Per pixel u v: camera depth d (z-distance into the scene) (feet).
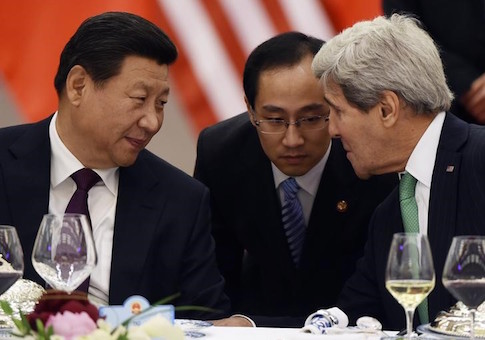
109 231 17.66
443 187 16.57
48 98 22.84
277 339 14.58
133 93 17.08
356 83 16.72
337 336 14.55
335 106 17.12
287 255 20.51
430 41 16.85
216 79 23.93
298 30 23.79
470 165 16.53
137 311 13.42
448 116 16.98
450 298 16.47
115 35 17.06
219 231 21.11
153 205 17.84
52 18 22.59
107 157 17.52
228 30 23.79
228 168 20.77
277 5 23.79
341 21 23.70
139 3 22.95
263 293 20.86
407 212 16.96
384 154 16.97
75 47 17.25
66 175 17.61
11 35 22.65
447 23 23.25
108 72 17.03
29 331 11.35
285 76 18.94
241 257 21.40
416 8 23.47
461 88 22.90
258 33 23.84
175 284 17.75
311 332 15.12
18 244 14.24
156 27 17.24
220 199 20.93
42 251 13.98
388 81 16.58
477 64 23.22
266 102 19.08
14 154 17.85
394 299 17.20
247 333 15.05
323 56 17.13
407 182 17.01
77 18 22.58
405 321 17.07
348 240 20.36
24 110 22.85
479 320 14.43
